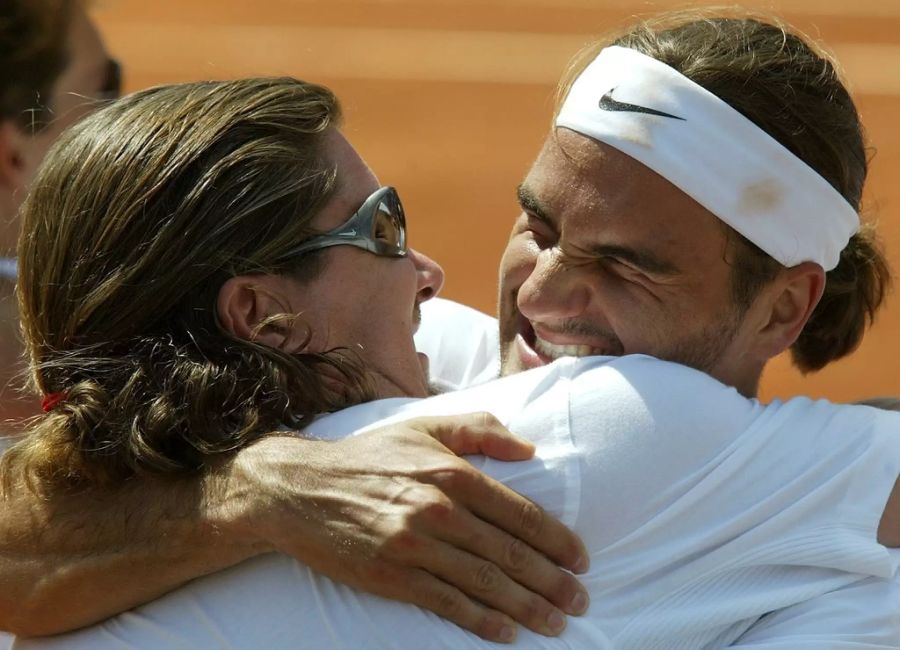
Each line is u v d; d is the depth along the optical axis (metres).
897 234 34.97
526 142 49.75
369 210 9.62
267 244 9.16
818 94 9.80
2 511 9.02
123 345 9.02
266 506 8.05
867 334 28.84
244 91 9.45
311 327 9.48
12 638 10.44
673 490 8.28
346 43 67.12
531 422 8.30
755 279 9.76
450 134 50.91
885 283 12.03
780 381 25.86
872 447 8.91
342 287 9.59
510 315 10.88
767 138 9.44
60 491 8.91
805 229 9.70
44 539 8.80
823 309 11.33
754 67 9.55
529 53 65.12
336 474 8.02
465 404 8.62
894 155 46.38
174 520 8.42
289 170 9.27
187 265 8.92
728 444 8.48
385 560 7.79
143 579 8.45
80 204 9.06
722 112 9.40
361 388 9.45
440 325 12.91
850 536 8.70
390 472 7.93
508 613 7.90
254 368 8.87
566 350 10.16
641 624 8.24
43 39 13.48
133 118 9.23
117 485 8.74
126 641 8.48
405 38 68.44
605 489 8.15
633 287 9.70
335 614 8.04
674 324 9.73
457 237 37.84
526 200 10.23
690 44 9.73
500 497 7.89
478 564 7.82
